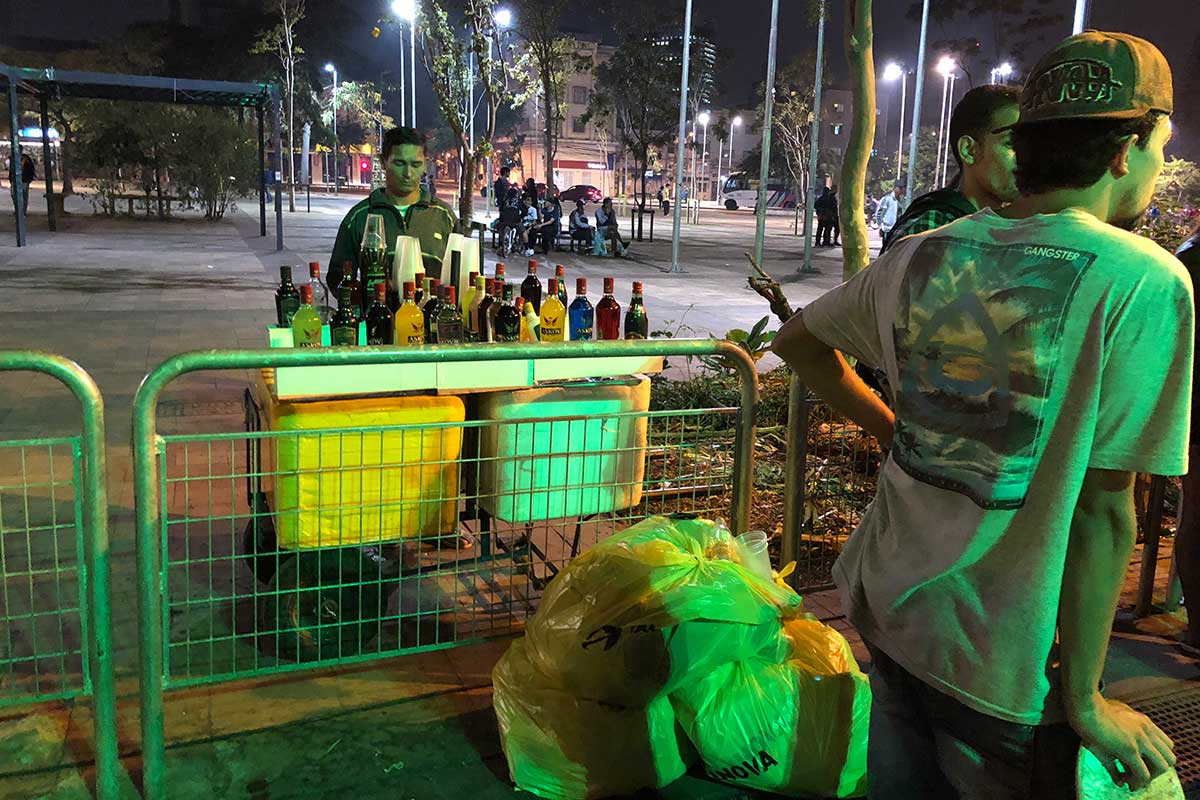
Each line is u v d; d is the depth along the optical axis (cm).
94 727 241
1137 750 148
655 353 282
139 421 226
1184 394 134
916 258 159
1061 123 142
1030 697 147
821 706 248
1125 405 136
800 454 333
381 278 360
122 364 761
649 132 2920
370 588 319
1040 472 142
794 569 324
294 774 258
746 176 6197
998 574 147
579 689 250
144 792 243
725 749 244
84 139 3334
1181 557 338
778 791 248
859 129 403
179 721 281
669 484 405
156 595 236
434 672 315
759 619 248
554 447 321
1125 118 139
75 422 587
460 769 263
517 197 2003
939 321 153
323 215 3059
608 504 334
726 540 279
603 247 2078
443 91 992
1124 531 141
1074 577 143
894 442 166
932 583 154
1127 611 375
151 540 232
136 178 2866
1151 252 136
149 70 4194
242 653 322
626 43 2859
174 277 1348
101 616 231
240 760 263
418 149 423
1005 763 152
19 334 870
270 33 3038
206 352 228
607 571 259
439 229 436
